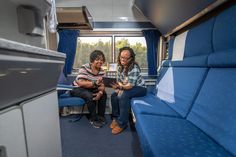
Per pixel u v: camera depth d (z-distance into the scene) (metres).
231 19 1.30
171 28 2.68
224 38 1.38
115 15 3.37
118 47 3.50
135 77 2.27
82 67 2.65
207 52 1.66
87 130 2.23
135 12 3.34
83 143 1.87
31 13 1.08
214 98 1.22
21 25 1.07
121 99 2.18
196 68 1.75
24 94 0.73
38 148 0.83
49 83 1.00
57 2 3.33
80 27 3.21
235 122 0.95
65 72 3.33
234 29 1.26
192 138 1.08
